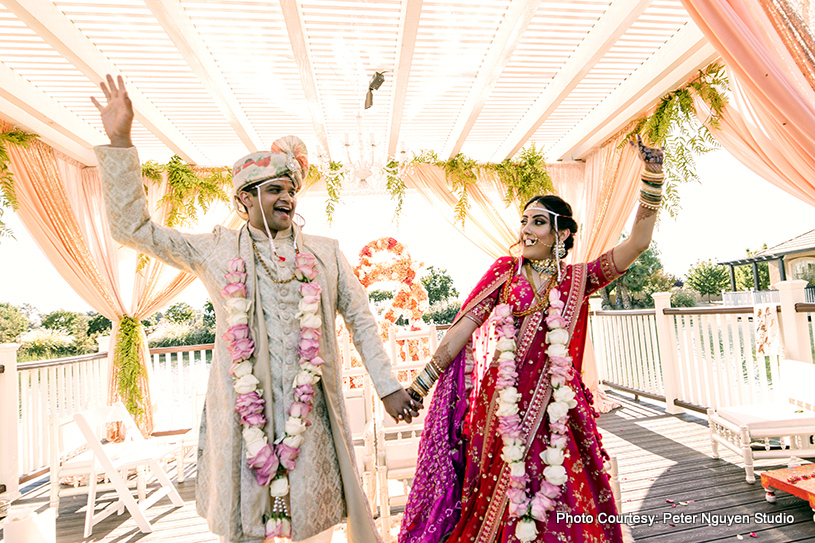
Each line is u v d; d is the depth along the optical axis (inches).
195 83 163.5
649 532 98.8
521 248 75.2
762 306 148.3
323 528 54.9
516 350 69.4
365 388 116.3
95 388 212.7
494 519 64.9
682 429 174.1
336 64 155.3
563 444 62.4
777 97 74.1
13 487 155.8
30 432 177.8
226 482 52.4
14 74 149.9
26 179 173.8
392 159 219.0
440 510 72.6
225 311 58.6
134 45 141.1
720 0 75.3
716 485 119.5
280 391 56.9
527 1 122.7
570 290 70.9
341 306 68.9
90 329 766.5
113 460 131.3
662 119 173.6
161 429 226.8
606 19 139.6
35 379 181.5
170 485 136.0
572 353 71.2
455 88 179.0
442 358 72.6
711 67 152.3
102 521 130.0
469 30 142.5
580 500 61.7
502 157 245.0
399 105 177.0
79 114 179.9
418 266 194.9
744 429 120.0
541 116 195.3
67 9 124.5
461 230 246.5
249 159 60.9
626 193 208.5
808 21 71.3
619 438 168.6
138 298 201.8
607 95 193.5
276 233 62.9
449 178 240.2
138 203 55.2
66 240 185.2
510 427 63.4
